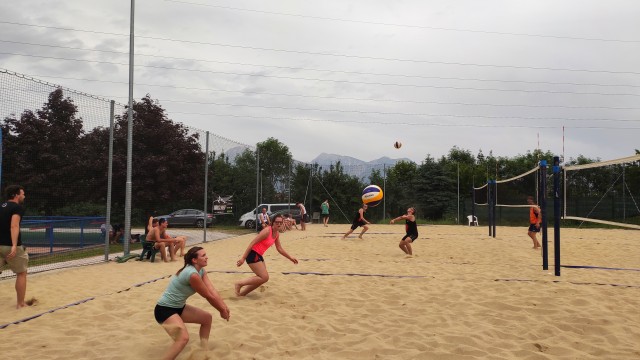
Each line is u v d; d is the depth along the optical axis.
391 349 3.98
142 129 13.96
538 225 12.16
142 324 4.68
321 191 26.95
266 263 9.17
